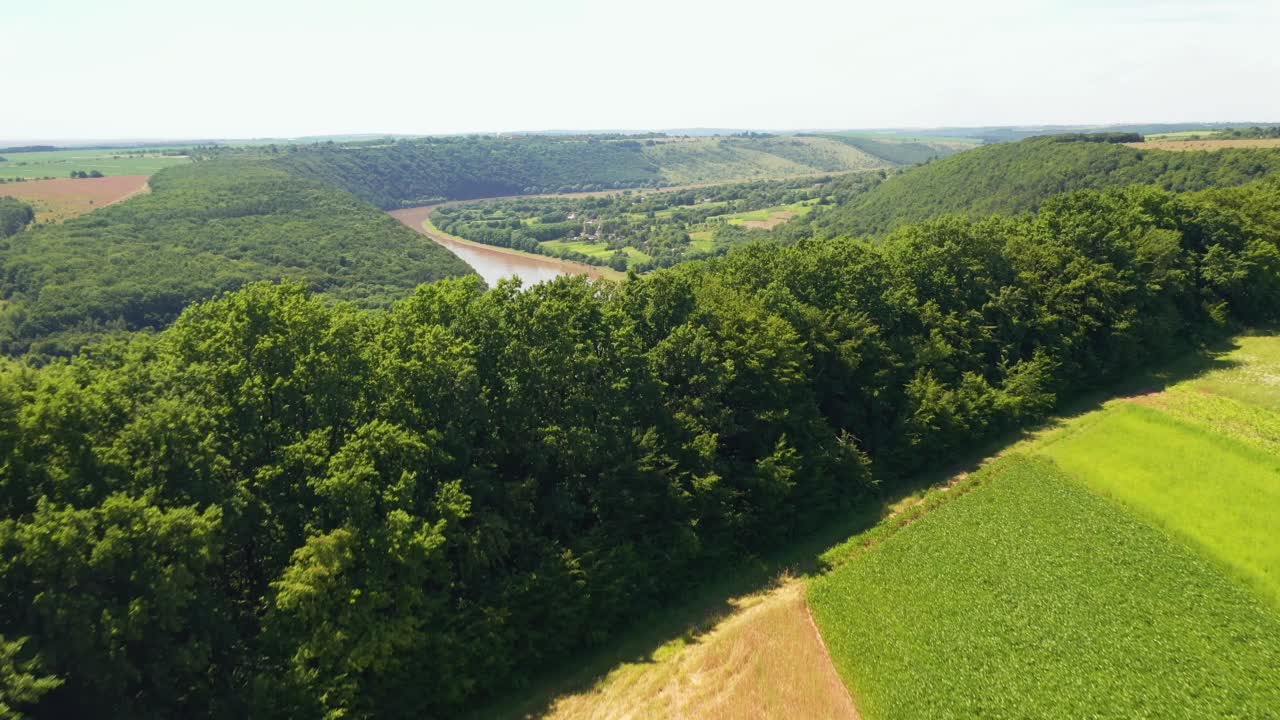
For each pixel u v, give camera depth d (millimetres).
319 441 36312
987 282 70062
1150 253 78750
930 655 36344
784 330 53406
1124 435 60562
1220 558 42281
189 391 37625
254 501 35281
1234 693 32250
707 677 37125
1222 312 83688
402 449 36750
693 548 44094
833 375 59188
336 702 32656
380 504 36500
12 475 30391
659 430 47562
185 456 33625
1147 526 46250
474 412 41312
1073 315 71688
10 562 27578
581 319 48438
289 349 39062
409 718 35312
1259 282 85688
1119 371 75062
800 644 38719
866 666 36281
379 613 34500
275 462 37219
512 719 36156
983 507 50281
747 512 48750
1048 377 66812
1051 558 43281
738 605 44062
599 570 41406
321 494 35062
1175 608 38062
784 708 34281
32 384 34188
